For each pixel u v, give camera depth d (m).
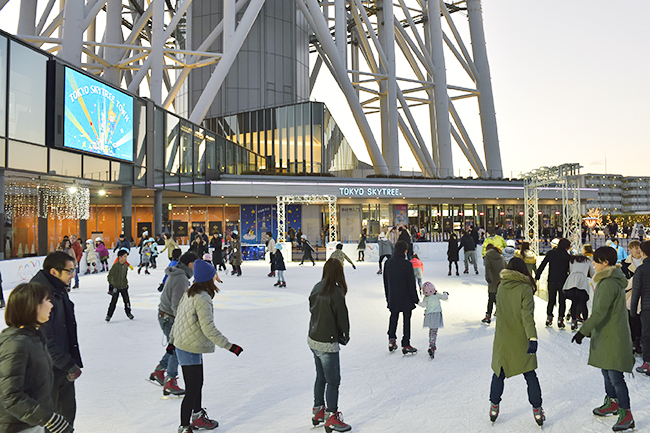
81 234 30.92
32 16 38.75
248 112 51.34
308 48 66.62
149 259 24.19
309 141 47.66
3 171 19.28
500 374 4.91
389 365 7.16
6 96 19.22
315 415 4.90
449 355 7.69
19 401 2.69
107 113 25.67
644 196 190.62
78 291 15.93
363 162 55.50
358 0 48.94
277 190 39.19
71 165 23.30
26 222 26.08
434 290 7.69
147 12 40.47
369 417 5.12
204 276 4.70
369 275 20.88
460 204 44.56
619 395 4.74
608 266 4.92
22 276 16.72
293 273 22.42
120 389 6.14
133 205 38.50
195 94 59.88
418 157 57.72
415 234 38.88
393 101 50.81
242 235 39.91
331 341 4.74
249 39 58.94
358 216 42.00
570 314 10.26
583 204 49.03
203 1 59.84
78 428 4.84
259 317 11.16
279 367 7.11
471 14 57.75
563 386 6.11
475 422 4.96
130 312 11.02
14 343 2.78
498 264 10.17
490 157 55.94
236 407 5.46
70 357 3.63
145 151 29.67
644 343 6.23
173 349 5.79
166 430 4.80
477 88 57.69
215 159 39.78
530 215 46.00
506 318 4.91
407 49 59.75
